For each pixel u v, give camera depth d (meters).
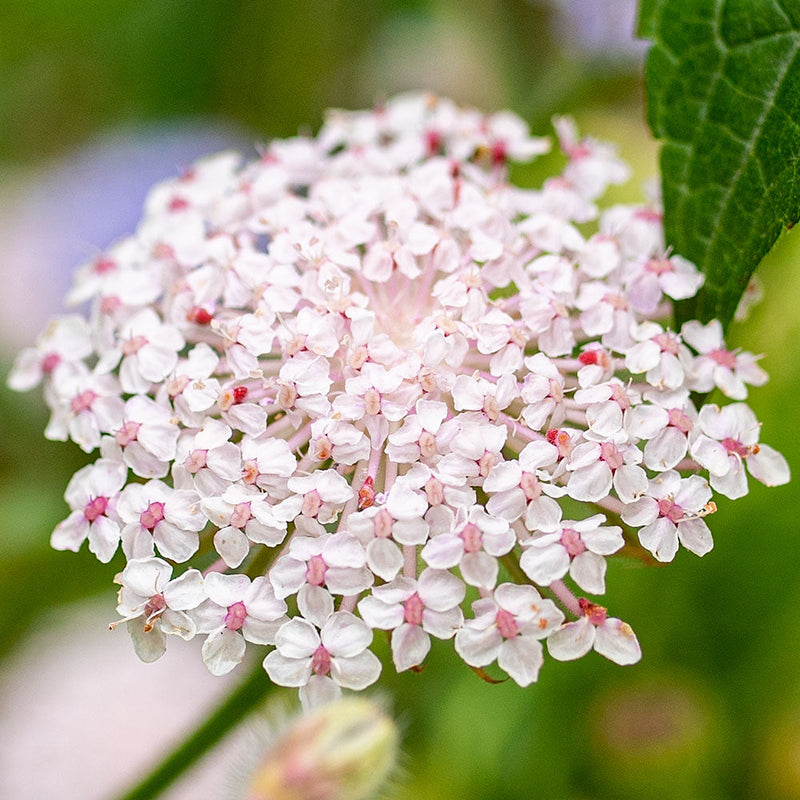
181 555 0.18
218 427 0.18
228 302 0.19
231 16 0.29
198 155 0.28
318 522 0.18
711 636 0.23
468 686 0.23
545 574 0.18
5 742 0.24
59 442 0.25
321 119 0.29
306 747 0.19
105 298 0.20
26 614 0.24
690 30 0.19
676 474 0.18
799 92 0.19
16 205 0.30
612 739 0.23
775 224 0.19
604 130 0.26
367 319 0.18
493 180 0.20
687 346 0.19
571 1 0.28
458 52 0.29
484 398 0.18
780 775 0.23
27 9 0.29
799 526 0.23
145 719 0.24
